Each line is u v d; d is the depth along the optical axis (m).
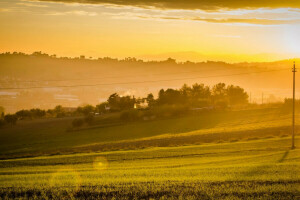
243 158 49.75
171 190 29.59
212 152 58.75
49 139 113.75
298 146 61.78
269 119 125.38
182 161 50.34
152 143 80.81
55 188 31.31
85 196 29.38
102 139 104.62
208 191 29.03
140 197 28.61
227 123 123.06
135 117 144.62
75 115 190.62
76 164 52.41
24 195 30.19
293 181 31.45
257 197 27.44
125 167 46.16
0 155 80.00
